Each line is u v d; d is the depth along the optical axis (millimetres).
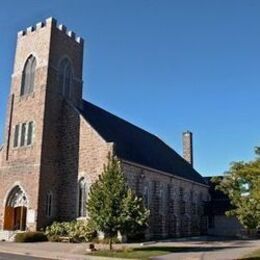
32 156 36969
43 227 35344
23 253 25844
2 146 39969
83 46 43812
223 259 23062
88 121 37938
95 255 24781
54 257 24062
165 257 24109
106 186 27391
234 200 23625
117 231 26969
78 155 37406
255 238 48000
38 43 40219
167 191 45594
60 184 37750
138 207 27141
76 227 33750
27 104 39125
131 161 37656
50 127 37844
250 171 22297
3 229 36906
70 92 40906
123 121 50094
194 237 47750
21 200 37375
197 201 54156
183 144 63562
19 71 40938
